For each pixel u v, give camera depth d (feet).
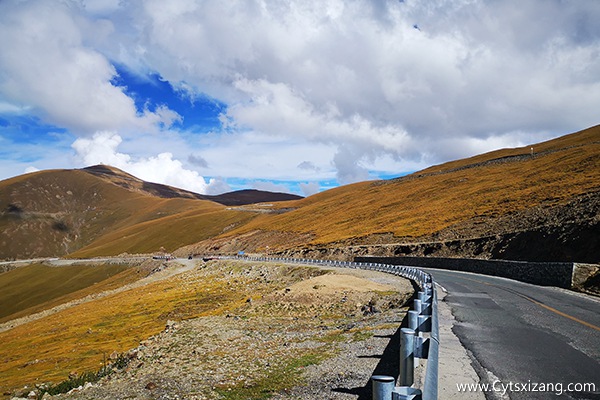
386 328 51.57
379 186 479.00
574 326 42.32
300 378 35.32
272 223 464.65
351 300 88.02
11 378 80.02
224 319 82.07
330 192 651.66
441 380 25.66
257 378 37.50
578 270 77.61
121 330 121.29
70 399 38.65
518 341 35.83
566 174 234.17
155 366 49.06
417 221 258.16
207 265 266.77
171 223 637.30
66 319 167.02
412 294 81.97
